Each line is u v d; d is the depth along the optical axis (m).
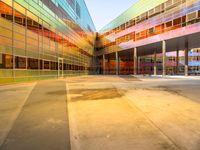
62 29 29.64
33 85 15.82
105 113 6.20
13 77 16.50
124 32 42.88
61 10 29.33
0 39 14.73
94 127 4.83
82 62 43.69
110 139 4.04
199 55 59.47
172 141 3.89
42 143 3.90
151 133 4.35
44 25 22.88
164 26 30.39
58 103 7.97
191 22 25.39
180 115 5.85
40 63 21.73
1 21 14.84
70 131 4.58
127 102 7.98
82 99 8.85
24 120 5.52
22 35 17.92
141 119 5.48
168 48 40.91
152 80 22.48
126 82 19.12
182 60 58.50
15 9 16.78
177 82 18.53
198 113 6.09
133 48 40.41
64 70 30.48
